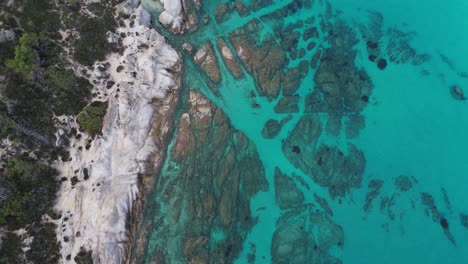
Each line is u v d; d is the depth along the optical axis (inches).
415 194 1221.7
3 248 975.6
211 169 1170.6
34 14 1161.4
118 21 1240.2
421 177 1237.7
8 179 1015.6
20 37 1133.1
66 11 1190.9
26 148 1058.1
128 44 1221.7
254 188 1186.0
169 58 1235.2
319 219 1181.1
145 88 1188.5
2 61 1103.6
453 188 1235.2
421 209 1209.4
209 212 1136.2
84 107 1135.0
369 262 1159.6
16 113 1066.1
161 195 1138.7
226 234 1133.7
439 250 1181.1
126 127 1141.7
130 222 1083.9
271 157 1217.4
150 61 1208.2
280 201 1184.8
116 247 1042.7
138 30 1237.7
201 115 1211.9
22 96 1080.2
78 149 1103.6
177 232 1113.4
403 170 1240.8
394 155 1251.2
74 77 1144.2
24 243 992.2
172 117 1198.9
